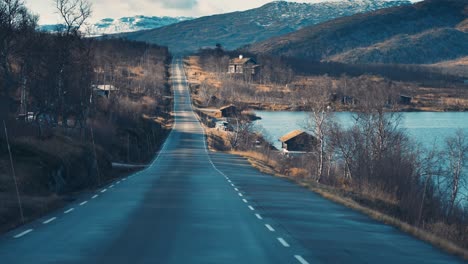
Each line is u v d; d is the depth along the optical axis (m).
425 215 40.41
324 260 12.34
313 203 26.08
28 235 15.37
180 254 12.66
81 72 61.66
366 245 14.78
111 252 12.80
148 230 16.52
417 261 12.64
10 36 55.69
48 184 28.16
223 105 174.12
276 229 17.28
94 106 73.94
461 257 13.39
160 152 86.81
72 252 12.77
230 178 42.56
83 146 42.38
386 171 52.09
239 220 19.22
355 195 40.06
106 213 20.78
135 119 98.00
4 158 28.33
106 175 44.00
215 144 103.88
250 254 12.87
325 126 69.38
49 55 57.41
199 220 18.98
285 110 175.00
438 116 159.25
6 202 20.34
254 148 102.44
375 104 67.12
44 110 58.69
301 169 68.62
